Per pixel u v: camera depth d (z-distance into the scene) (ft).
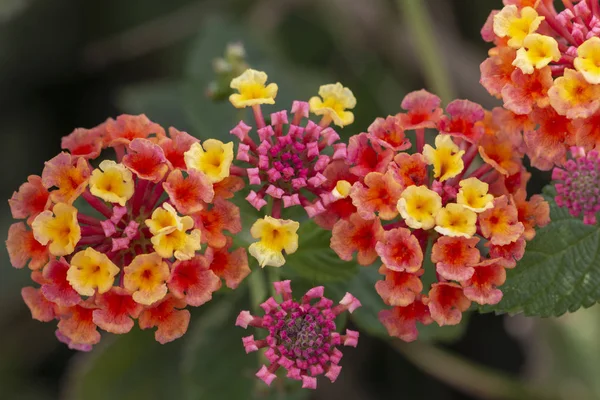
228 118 1.21
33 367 1.29
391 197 0.96
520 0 0.99
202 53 1.26
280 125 0.98
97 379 1.20
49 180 0.96
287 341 0.94
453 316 0.96
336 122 0.99
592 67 0.95
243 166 1.03
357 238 0.97
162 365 1.22
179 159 0.98
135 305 0.95
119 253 0.96
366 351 1.31
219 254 0.97
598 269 1.00
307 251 1.03
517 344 1.31
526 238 0.98
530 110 0.97
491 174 0.99
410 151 1.03
